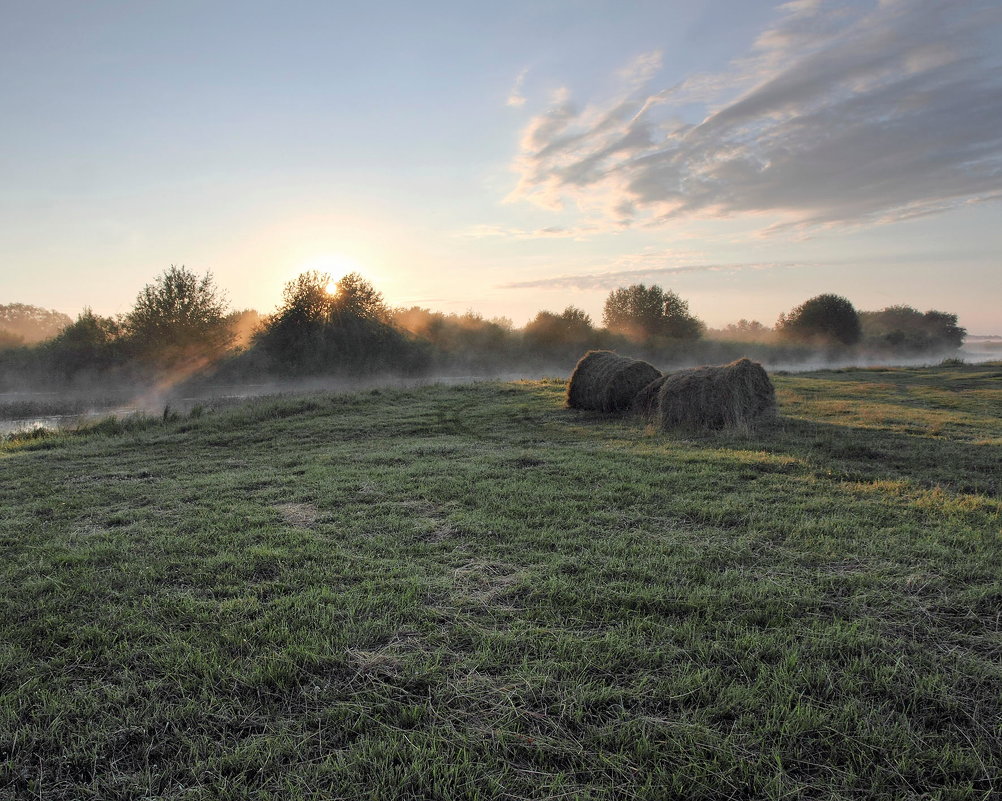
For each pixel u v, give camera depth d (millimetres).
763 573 4676
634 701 3119
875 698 3111
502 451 10484
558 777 2564
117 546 5598
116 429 15055
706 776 2598
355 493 7492
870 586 4383
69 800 2535
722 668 3393
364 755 2742
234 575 4793
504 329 54750
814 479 7715
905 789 2516
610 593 4285
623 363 15508
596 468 8531
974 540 5289
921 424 12516
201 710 3074
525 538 5566
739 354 61438
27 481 8891
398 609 4094
